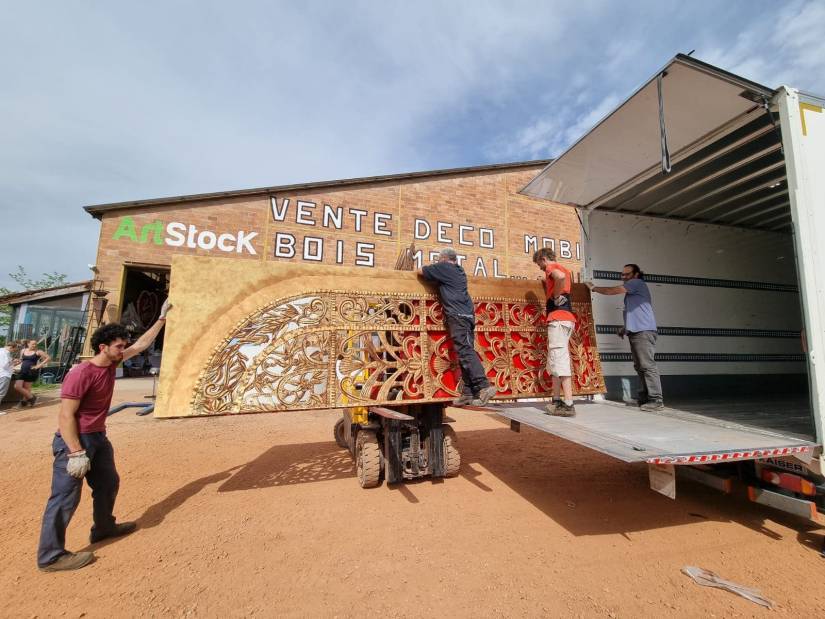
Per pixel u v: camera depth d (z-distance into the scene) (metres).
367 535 3.35
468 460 5.64
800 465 3.04
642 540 3.23
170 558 2.97
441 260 4.11
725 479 3.38
